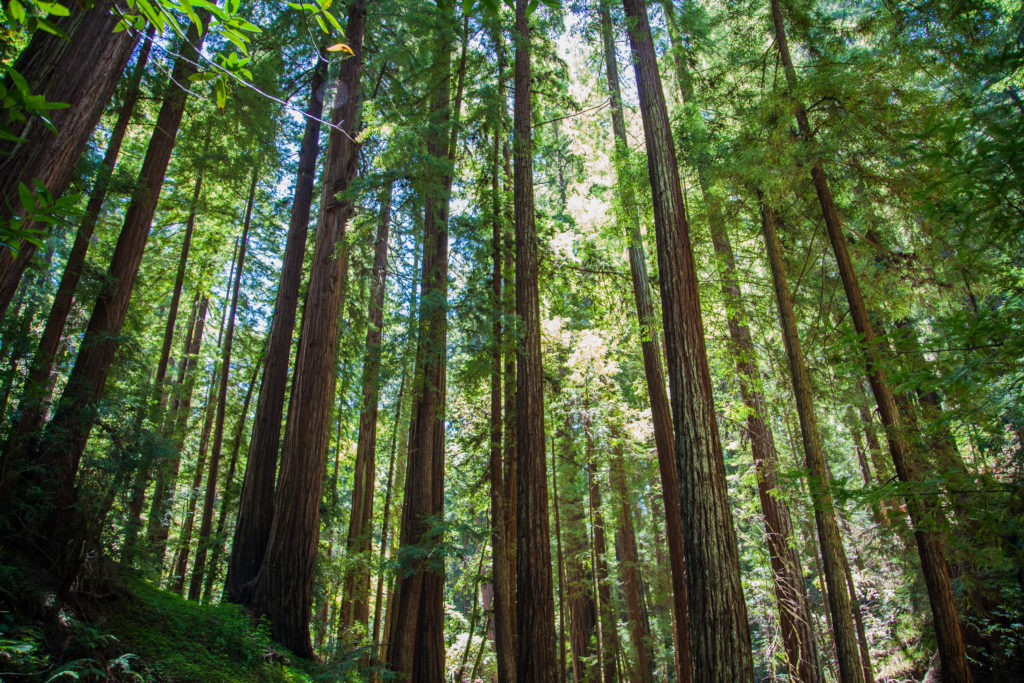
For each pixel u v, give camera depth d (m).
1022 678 10.08
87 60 3.12
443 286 10.05
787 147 7.60
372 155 12.02
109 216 10.50
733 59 9.55
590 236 12.18
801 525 13.30
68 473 6.29
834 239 7.82
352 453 19.27
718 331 12.20
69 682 4.66
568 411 13.57
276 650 8.13
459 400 12.41
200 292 17.30
